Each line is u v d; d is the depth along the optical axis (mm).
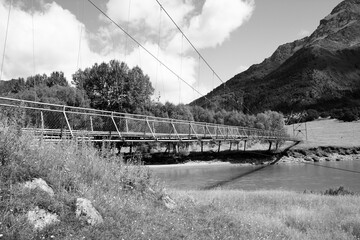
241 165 73688
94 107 59594
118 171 9898
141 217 7258
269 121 105312
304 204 18391
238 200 18438
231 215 11227
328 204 18562
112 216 6719
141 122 23578
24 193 5773
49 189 6367
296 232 11414
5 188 5609
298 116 185750
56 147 8562
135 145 28703
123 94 61188
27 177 6234
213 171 59688
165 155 66438
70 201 6281
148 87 63781
